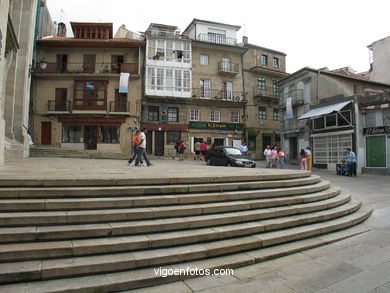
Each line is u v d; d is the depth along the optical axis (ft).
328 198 23.34
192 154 92.79
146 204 15.64
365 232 18.74
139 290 10.78
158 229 13.97
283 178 23.77
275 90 108.37
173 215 15.28
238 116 101.14
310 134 75.05
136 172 24.03
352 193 32.14
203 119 96.02
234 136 98.84
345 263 13.55
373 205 26.99
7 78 43.65
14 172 20.71
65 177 17.06
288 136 85.05
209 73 98.17
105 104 86.17
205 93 97.04
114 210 14.61
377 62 93.61
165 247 13.20
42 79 86.02
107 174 20.84
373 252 14.97
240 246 14.08
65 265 10.84
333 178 49.62
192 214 15.75
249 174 22.59
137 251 12.63
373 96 57.31
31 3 47.16
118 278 10.91
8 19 33.06
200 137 94.48
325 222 18.94
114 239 12.78
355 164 53.21
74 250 11.66
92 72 86.17
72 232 12.49
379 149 56.24
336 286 11.25
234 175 21.27
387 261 13.71
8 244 11.62
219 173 24.17
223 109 99.19
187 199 16.67
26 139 48.39
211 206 16.39
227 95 99.30
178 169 30.96
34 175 18.26
